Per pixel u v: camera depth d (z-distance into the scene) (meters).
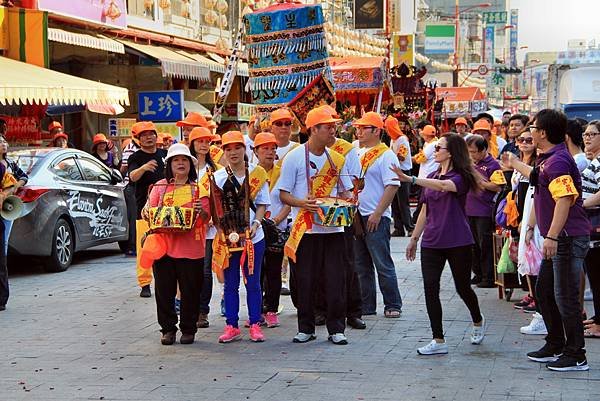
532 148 10.32
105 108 21.72
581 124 9.98
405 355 8.84
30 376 8.28
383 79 20.88
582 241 8.05
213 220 9.45
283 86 14.04
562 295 8.07
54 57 23.06
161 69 23.55
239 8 32.16
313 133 9.30
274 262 10.19
